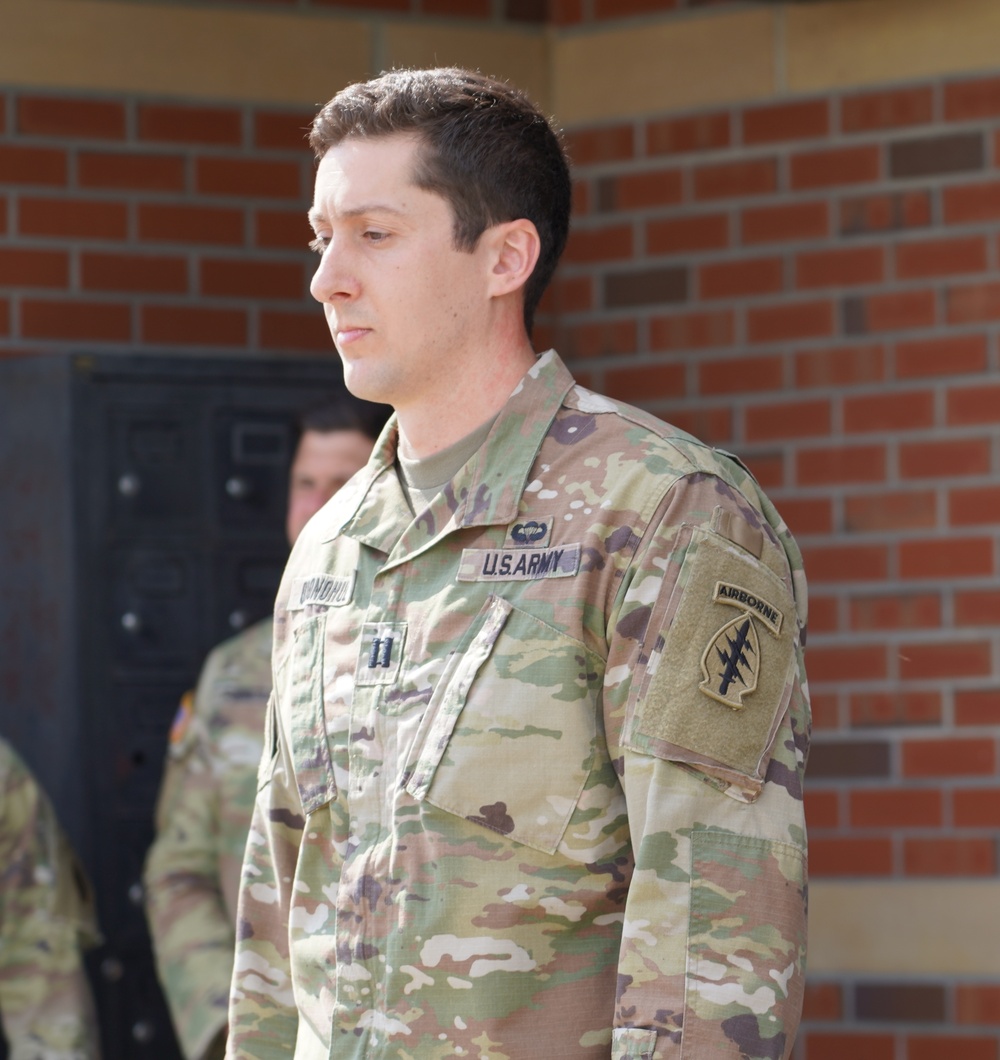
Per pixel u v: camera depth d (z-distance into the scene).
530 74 6.12
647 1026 2.12
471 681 2.30
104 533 5.26
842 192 5.79
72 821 5.21
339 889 2.39
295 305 5.92
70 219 5.74
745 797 2.21
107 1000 5.20
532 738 2.26
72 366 5.26
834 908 5.63
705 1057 2.10
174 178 5.84
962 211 5.68
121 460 5.29
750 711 2.24
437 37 6.06
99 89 5.79
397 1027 2.27
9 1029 4.63
